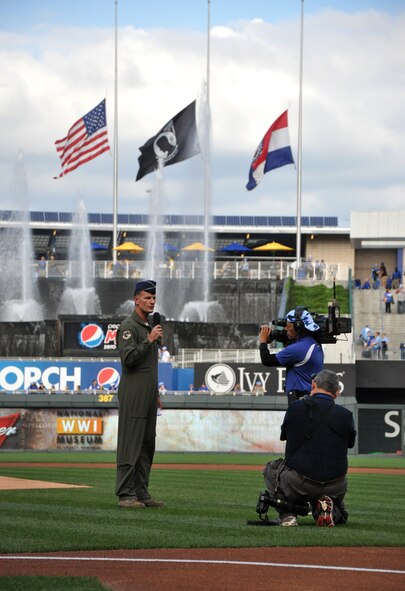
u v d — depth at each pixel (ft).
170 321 204.03
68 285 240.73
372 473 106.11
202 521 48.85
